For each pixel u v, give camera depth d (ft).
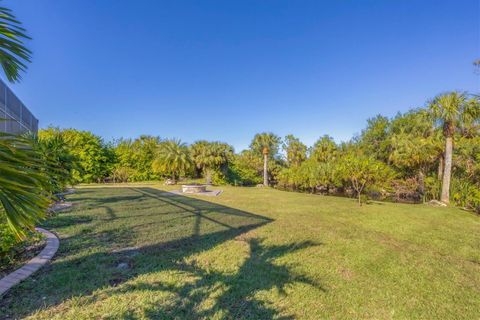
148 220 19.57
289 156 85.92
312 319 7.31
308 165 67.82
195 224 18.65
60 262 10.47
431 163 48.98
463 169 42.83
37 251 11.62
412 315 7.82
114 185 65.16
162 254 11.87
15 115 26.09
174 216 21.62
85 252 11.74
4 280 8.59
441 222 24.16
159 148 80.89
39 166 5.41
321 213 26.09
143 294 8.09
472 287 10.00
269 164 88.28
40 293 7.93
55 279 8.84
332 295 8.79
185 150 79.36
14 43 6.28
